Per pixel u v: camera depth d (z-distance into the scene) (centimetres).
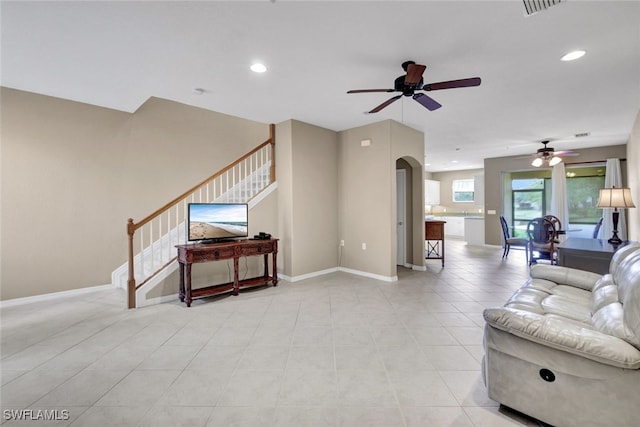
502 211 802
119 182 439
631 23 216
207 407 173
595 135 552
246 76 304
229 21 214
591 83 322
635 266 187
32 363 223
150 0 191
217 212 393
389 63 277
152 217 369
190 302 347
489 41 241
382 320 303
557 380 146
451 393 185
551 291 261
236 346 249
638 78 310
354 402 177
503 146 657
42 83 327
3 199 355
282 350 241
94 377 204
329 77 306
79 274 404
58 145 389
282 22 216
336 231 528
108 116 428
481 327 286
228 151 570
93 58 267
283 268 473
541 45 247
